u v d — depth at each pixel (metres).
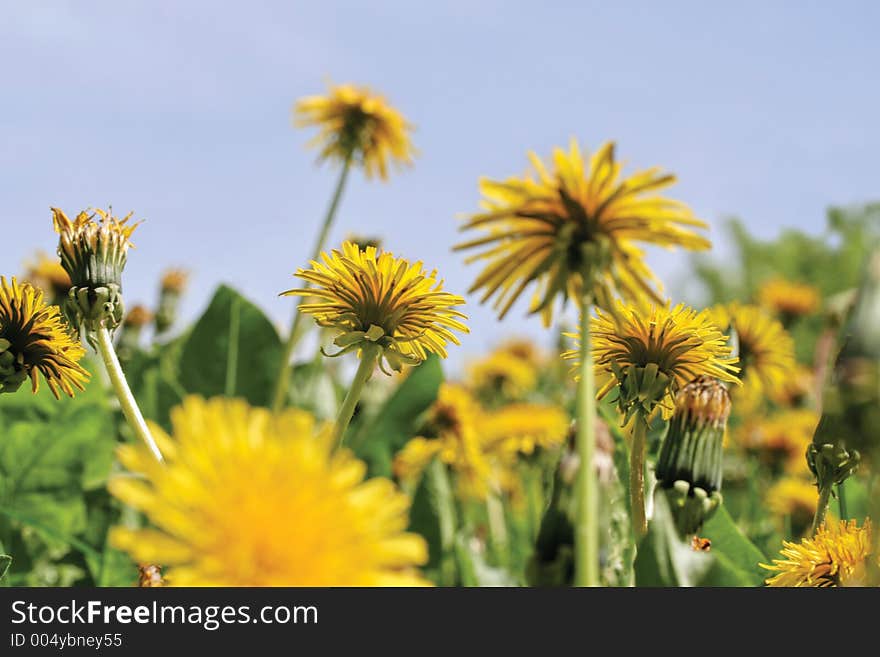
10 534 3.12
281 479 0.96
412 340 1.83
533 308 1.32
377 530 0.98
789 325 5.77
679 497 1.61
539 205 1.28
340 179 4.39
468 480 4.29
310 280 1.82
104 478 3.26
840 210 17.27
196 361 4.31
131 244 2.04
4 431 3.20
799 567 1.70
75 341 2.03
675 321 1.72
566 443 1.33
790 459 4.17
